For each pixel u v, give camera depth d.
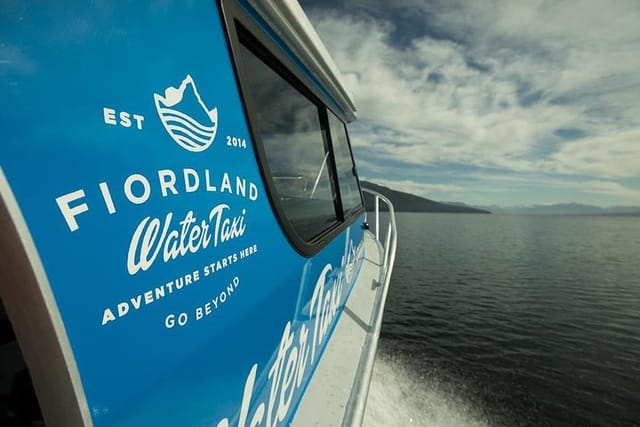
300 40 1.89
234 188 1.10
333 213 2.76
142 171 0.71
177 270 0.80
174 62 0.87
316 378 1.99
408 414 8.27
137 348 0.66
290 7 1.62
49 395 0.55
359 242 4.18
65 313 0.53
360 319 2.82
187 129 0.89
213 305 0.94
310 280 1.87
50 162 0.53
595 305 47.56
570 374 23.55
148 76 0.77
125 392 0.63
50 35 0.56
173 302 0.78
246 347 1.12
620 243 121.50
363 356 2.26
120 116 0.67
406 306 43.03
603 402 19.41
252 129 1.28
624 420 17.48
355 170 4.74
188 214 0.85
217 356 0.95
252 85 1.44
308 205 2.11
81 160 0.58
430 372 15.73
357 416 1.69
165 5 0.86
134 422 0.65
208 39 1.05
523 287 57.06
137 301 0.67
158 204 0.75
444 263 78.56
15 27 0.51
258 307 1.22
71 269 0.54
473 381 16.72
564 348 29.98
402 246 103.31
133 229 0.67
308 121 2.29
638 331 36.38
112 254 0.62
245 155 1.21
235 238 1.09
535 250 101.62
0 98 0.48
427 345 26.02
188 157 0.88
